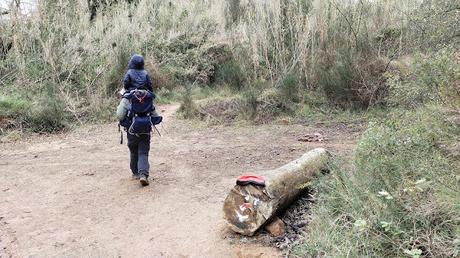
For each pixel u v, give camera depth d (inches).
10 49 495.8
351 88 412.8
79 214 207.2
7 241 180.7
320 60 450.6
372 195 151.0
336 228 155.3
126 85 237.8
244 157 297.3
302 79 460.1
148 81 242.2
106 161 296.2
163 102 517.0
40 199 227.6
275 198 175.3
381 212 145.5
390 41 435.5
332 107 426.0
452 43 228.4
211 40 643.5
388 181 157.0
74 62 491.2
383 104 395.2
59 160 301.3
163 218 200.7
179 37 670.5
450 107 178.4
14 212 210.7
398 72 346.0
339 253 140.6
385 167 162.4
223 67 566.9
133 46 552.7
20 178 262.7
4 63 488.7
